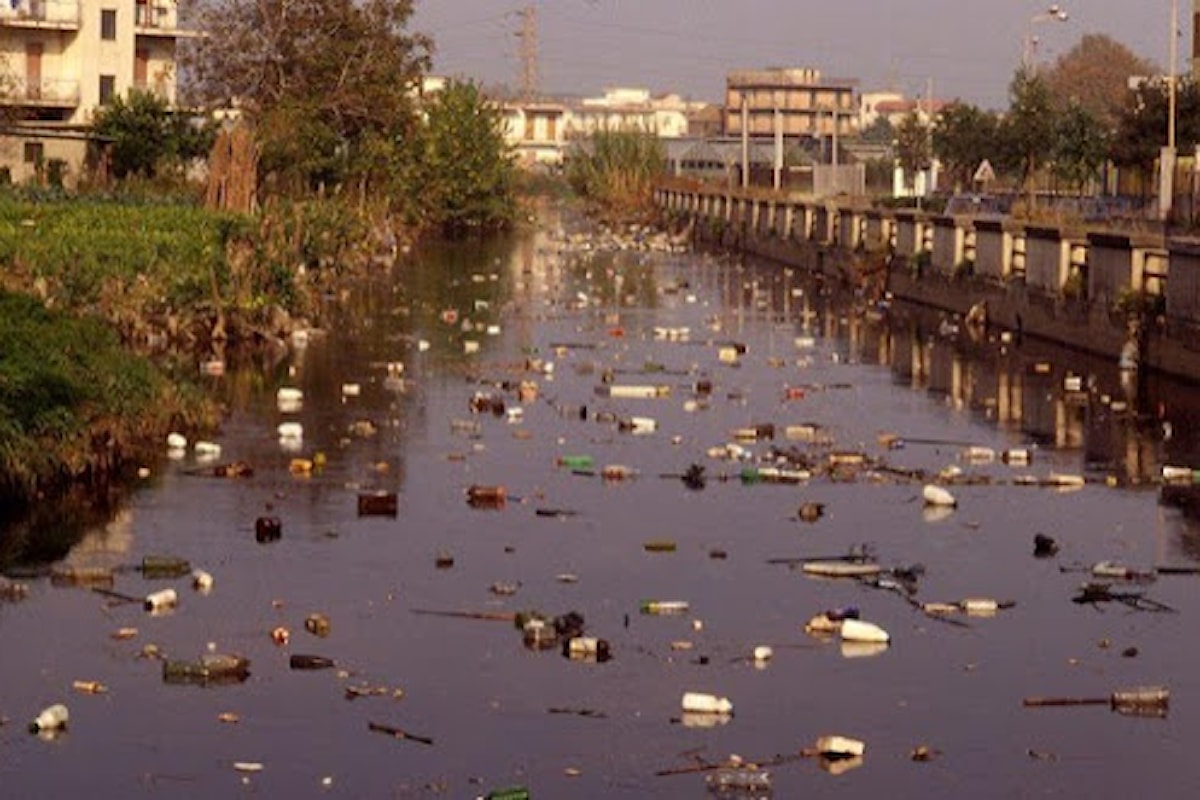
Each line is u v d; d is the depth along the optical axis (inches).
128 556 1230.3
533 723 946.1
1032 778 885.2
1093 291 2293.3
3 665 1015.0
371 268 3366.1
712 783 874.1
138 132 4060.0
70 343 1526.8
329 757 900.0
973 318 2642.7
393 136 4544.8
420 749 911.7
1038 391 1985.7
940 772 892.0
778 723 950.4
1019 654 1059.3
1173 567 1243.8
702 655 1051.3
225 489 1419.8
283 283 2370.8
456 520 1343.5
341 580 1184.8
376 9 4495.6
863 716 961.5
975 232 2760.8
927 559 1258.6
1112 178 4606.3
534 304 2817.4
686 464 1557.6
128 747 908.6
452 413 1774.1
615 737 929.5
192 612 1112.2
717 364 2178.9
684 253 4197.8
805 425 1750.7
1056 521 1371.8
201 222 2591.0
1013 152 5007.4
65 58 4247.0
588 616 1119.6
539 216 5664.4
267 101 4397.1
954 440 1695.4
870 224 3371.1
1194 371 1994.3
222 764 890.1
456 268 3503.9
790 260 3850.9
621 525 1339.8
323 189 4028.1
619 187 6107.3
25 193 3425.2
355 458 1549.0
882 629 1091.3
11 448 1358.3
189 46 4424.2
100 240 2314.2
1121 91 7470.5
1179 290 2039.9
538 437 1662.2
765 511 1391.5
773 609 1140.5
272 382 1946.4
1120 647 1073.5
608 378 2031.3
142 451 1529.3
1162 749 922.1
